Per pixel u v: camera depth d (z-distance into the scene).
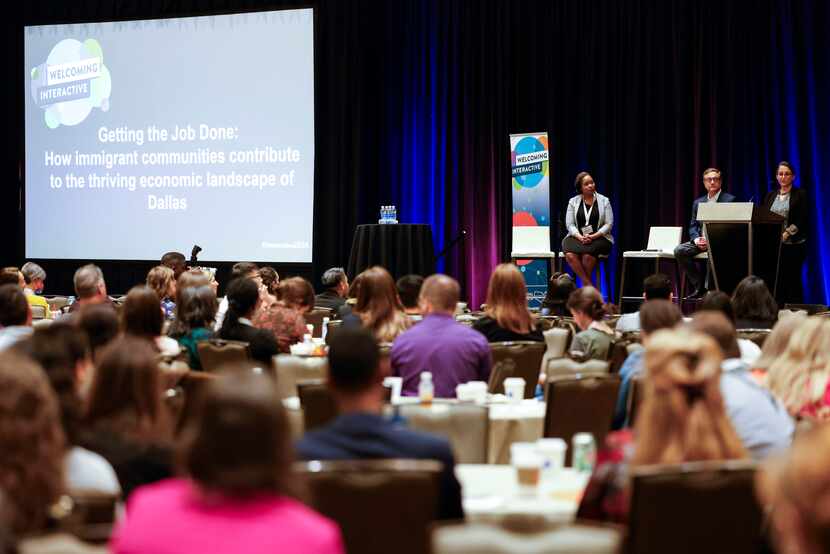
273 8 17.27
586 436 4.44
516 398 6.31
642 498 3.26
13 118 18.67
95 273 8.89
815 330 4.93
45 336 3.56
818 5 15.20
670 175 16.12
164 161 17.88
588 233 14.66
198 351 7.50
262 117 17.42
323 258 17.47
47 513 2.69
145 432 3.58
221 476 2.34
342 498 3.41
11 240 18.92
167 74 17.78
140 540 2.37
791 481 1.45
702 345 3.40
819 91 15.25
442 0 16.95
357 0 17.12
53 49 18.30
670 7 16.03
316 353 7.76
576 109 16.56
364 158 17.30
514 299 7.81
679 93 15.92
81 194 18.28
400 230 14.93
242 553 2.32
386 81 17.31
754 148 15.68
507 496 4.02
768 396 4.47
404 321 7.76
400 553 3.45
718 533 3.34
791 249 13.23
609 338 7.56
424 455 3.61
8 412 2.64
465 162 17.02
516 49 16.72
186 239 17.86
